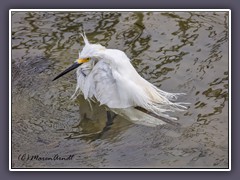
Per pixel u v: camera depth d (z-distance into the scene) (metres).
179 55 14.65
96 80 13.20
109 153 11.78
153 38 15.34
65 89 13.76
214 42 15.16
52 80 14.02
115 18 16.25
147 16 16.31
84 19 16.27
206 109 12.95
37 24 16.09
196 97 13.29
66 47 15.20
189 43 15.15
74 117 12.84
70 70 13.46
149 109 13.09
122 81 12.78
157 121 12.73
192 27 15.79
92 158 11.66
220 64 14.34
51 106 13.18
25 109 13.06
